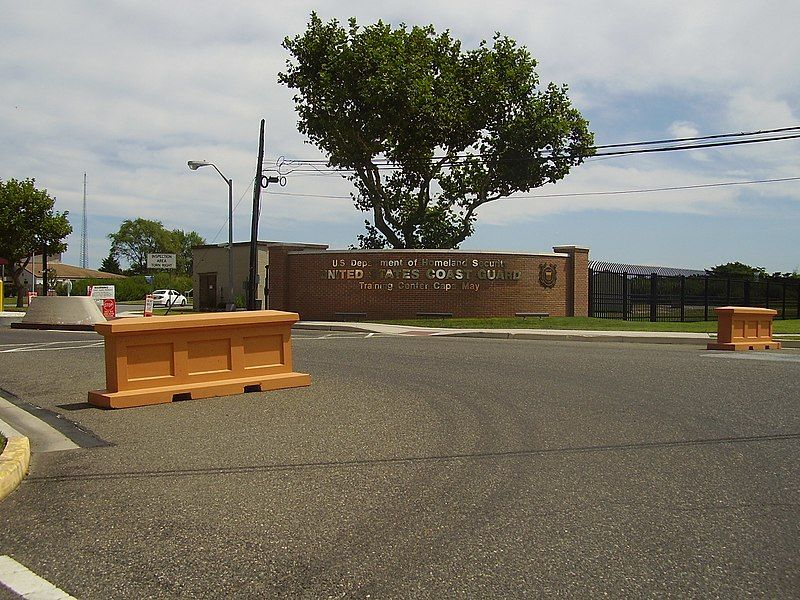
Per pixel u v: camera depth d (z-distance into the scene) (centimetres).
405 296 3194
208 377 1109
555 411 1004
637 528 549
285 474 693
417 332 2600
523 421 937
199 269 4934
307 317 3294
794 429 895
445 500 615
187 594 439
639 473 700
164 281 8338
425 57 3706
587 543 518
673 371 1403
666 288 3525
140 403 1034
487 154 3878
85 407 1035
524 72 3819
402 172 3916
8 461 679
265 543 519
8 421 945
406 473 698
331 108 3588
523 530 544
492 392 1159
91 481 674
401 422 928
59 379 1308
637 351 1828
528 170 3881
